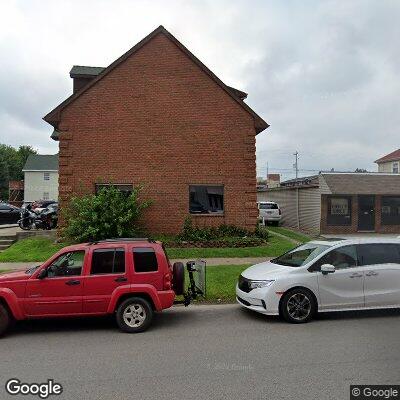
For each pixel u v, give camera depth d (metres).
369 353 6.25
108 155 17.28
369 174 27.80
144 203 16.58
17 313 7.38
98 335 7.41
